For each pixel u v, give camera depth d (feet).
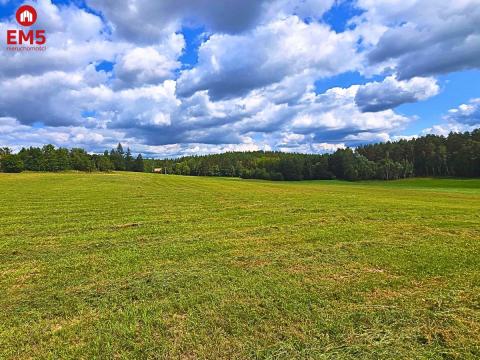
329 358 14.01
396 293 21.11
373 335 15.88
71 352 14.56
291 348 14.75
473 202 88.12
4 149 349.61
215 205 71.51
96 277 24.27
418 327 16.65
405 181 272.10
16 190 108.47
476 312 18.42
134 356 14.23
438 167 298.35
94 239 37.40
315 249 32.58
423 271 25.49
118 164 435.53
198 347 14.85
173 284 22.52
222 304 19.26
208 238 38.01
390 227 44.62
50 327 16.83
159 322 17.06
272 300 19.85
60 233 40.86
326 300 19.89
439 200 94.07
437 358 14.08
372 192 134.41
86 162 351.05
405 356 14.20
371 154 357.00
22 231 41.98
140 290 21.50
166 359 14.03
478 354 14.44
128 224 47.06
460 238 37.70
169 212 60.23
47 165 322.14
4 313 18.43
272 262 28.02
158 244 34.83
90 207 66.64
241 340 15.47
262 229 43.47
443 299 20.13
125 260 28.73
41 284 22.95
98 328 16.60
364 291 21.40
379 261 28.17
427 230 42.47
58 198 83.66
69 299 20.21
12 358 14.19
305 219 51.88
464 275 24.62
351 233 40.42
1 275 24.85
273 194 105.40
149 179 209.67
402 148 338.34
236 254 30.78
